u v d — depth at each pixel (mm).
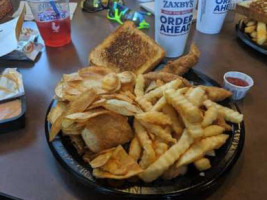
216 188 461
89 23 1118
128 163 432
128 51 778
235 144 482
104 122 470
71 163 457
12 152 544
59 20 882
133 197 405
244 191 458
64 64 847
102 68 628
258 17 892
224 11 940
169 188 415
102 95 513
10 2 1234
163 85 562
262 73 780
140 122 481
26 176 493
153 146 459
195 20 1059
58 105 552
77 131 479
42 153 540
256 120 610
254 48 844
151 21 1113
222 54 879
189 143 446
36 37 958
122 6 1128
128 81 576
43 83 757
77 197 454
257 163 508
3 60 860
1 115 584
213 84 657
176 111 496
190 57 699
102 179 429
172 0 718
